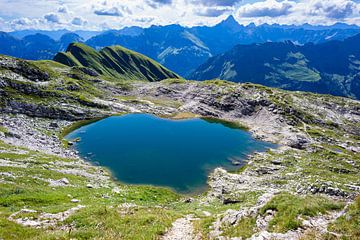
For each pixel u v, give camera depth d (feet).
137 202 148.05
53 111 392.47
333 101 574.97
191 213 115.24
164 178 237.04
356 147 362.53
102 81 605.31
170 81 638.94
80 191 147.74
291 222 68.64
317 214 72.38
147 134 363.56
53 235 69.31
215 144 338.95
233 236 72.54
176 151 307.78
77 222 83.46
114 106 465.47
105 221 84.12
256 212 81.20
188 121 441.68
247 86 563.89
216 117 471.21
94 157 276.82
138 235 74.74
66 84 490.90
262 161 282.15
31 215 88.38
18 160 185.88
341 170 257.55
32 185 140.15
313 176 219.41
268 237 63.77
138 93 581.12
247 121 455.63
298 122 440.04
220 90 540.52
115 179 228.63
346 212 69.15
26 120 346.54
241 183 217.15
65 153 270.67
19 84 405.80
